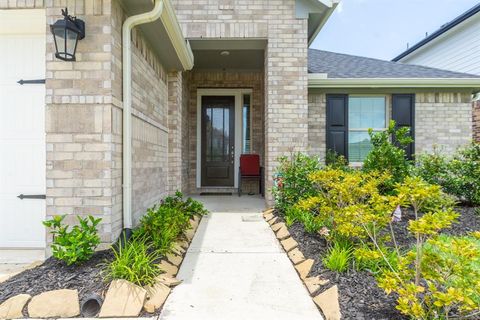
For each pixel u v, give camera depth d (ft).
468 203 16.85
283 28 18.63
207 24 18.67
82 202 9.55
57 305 6.98
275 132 18.71
